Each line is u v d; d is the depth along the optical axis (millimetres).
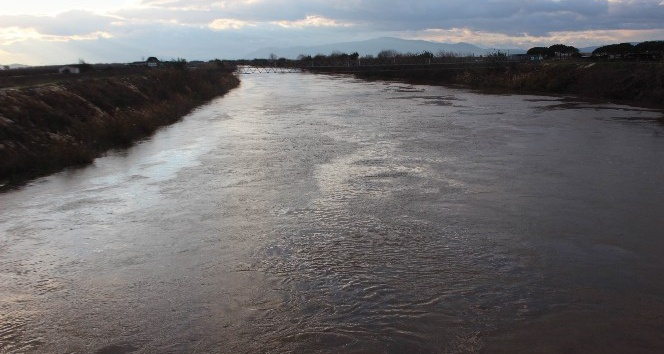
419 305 7176
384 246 9250
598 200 11578
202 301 7410
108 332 6703
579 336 6375
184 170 15109
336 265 8500
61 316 7117
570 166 14805
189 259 8844
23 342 6512
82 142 17766
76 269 8562
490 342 6293
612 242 9234
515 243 9258
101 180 14109
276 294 7566
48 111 18375
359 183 13328
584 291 7492
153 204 11906
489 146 17984
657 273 8023
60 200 12289
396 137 20219
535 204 11367
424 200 11781
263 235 9867
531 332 6480
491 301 7254
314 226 10297
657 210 10859
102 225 10570
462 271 8211
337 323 6766
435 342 6312
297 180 13766
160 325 6832
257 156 16953
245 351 6215
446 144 18500
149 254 9086
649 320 6711
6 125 15852
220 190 12945
